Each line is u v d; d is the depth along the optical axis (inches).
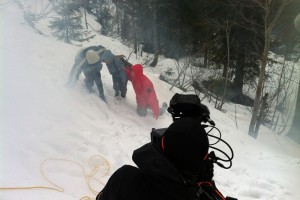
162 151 55.0
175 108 73.5
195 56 713.6
